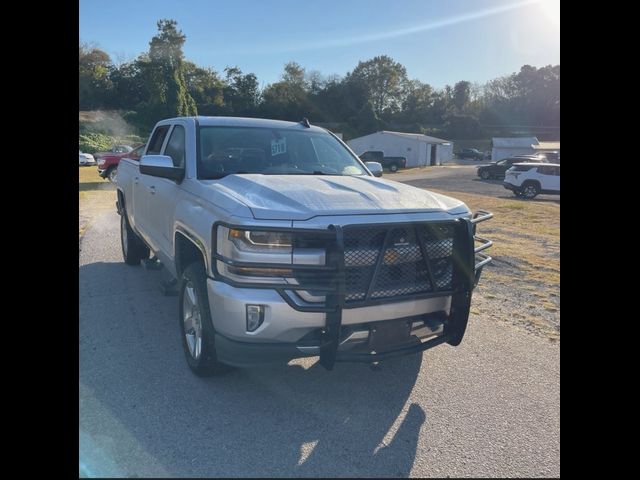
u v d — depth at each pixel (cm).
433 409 355
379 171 555
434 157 6319
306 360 428
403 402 364
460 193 2500
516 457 303
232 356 328
